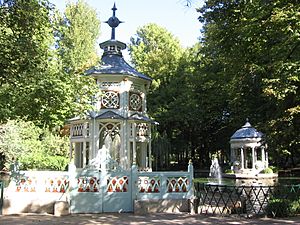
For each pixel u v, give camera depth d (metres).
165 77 36.84
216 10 16.22
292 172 21.33
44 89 12.11
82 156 20.89
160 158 32.91
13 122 23.59
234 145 24.92
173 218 10.53
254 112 22.19
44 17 11.97
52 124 13.83
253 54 15.10
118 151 19.86
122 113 19.39
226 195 14.19
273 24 12.93
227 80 22.17
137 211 11.64
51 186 12.01
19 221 10.11
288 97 14.07
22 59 11.02
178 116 32.88
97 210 11.88
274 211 10.66
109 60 21.20
